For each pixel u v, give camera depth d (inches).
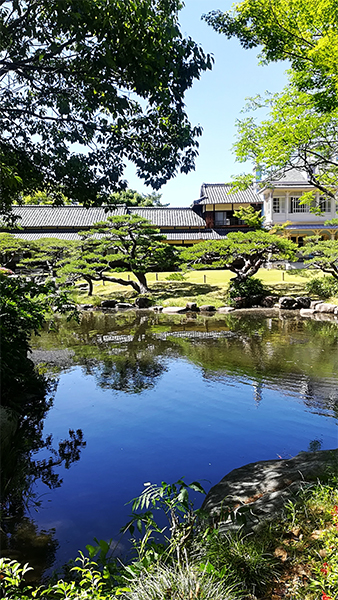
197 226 1344.7
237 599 82.7
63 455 208.7
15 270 1222.3
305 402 280.4
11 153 242.5
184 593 81.5
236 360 396.8
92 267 895.7
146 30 171.2
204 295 868.0
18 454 209.9
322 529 107.3
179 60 186.4
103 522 151.7
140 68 172.2
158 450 213.6
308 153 441.4
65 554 132.6
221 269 1213.1
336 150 429.1
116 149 238.8
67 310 343.3
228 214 1421.0
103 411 270.5
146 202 1961.1
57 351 456.4
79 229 1321.4
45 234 1291.8
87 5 148.6
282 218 1301.7
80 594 81.0
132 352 445.1
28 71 218.2
